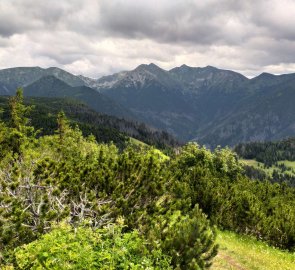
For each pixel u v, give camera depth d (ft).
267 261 73.15
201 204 97.09
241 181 143.02
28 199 45.85
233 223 97.60
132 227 49.34
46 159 54.80
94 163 65.82
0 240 37.86
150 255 39.11
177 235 42.75
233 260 68.49
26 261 32.58
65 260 32.32
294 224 92.22
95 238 36.35
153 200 57.82
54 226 38.58
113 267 32.99
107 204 50.98
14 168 49.08
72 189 51.96
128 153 66.13
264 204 111.55
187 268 40.45
